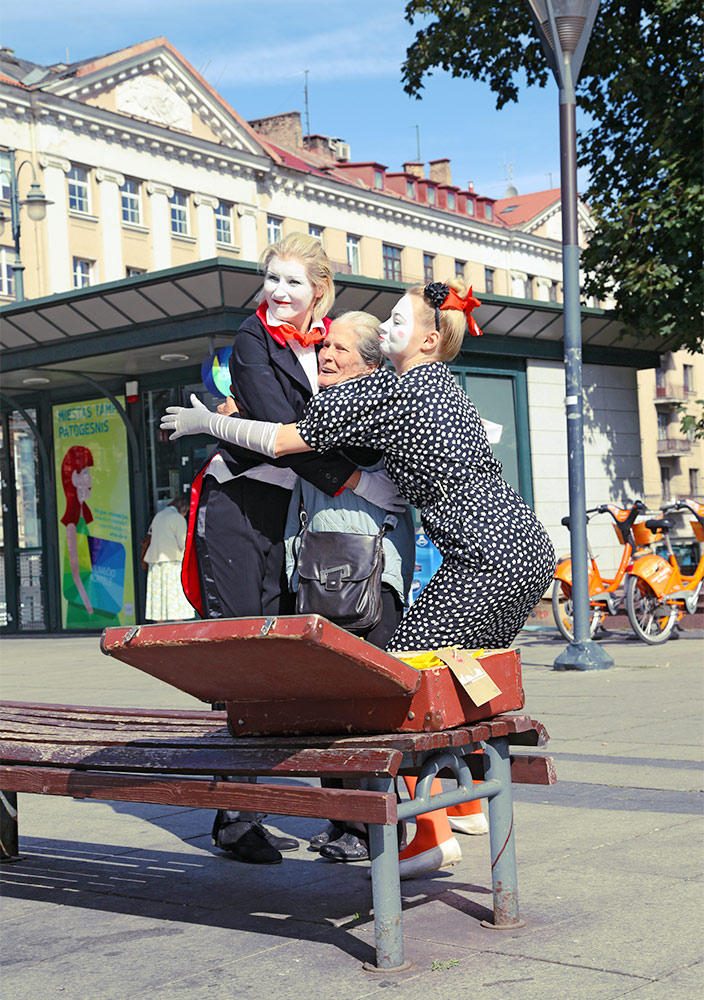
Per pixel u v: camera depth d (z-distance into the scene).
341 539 3.84
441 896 3.95
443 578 3.73
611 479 20.02
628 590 12.66
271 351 4.18
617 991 2.97
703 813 4.96
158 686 11.09
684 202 19.05
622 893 3.84
